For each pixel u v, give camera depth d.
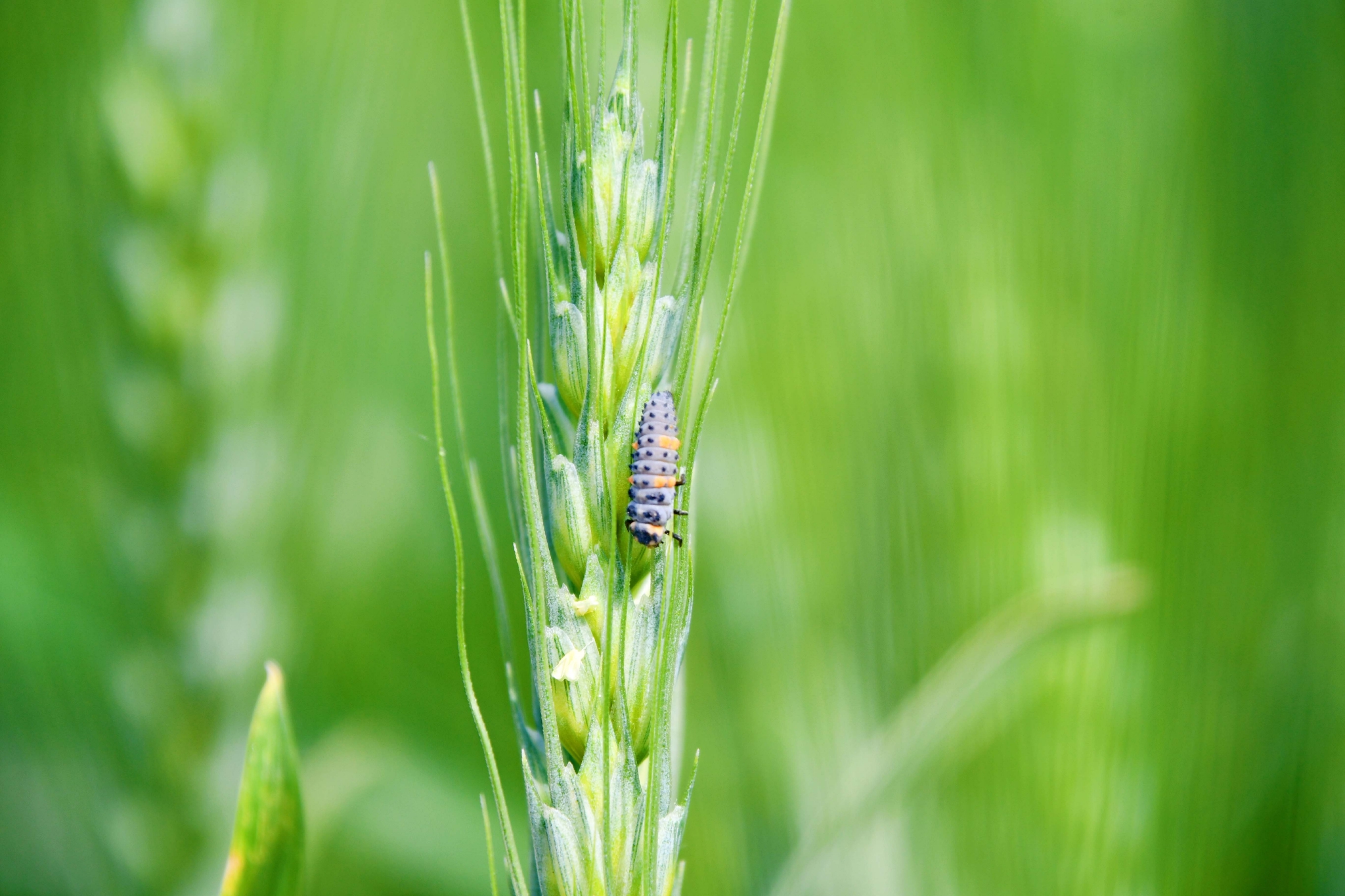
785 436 0.43
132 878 0.40
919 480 0.40
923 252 0.42
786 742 0.40
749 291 0.44
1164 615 0.38
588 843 0.32
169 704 0.42
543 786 0.33
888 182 0.43
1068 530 0.39
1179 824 0.38
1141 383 0.39
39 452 0.43
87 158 0.43
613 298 0.33
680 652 0.33
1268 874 0.39
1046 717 0.38
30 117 0.44
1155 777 0.38
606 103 0.33
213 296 0.44
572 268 0.33
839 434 0.42
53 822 0.39
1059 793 0.38
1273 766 0.39
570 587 0.33
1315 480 0.43
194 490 0.43
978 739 0.38
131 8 0.43
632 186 0.33
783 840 0.40
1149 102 0.44
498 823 0.43
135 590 0.42
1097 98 0.44
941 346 0.40
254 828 0.33
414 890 0.42
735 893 0.39
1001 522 0.39
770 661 0.41
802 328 0.43
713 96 0.33
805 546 0.42
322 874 0.41
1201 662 0.39
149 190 0.43
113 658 0.41
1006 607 0.38
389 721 0.43
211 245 0.44
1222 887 0.39
